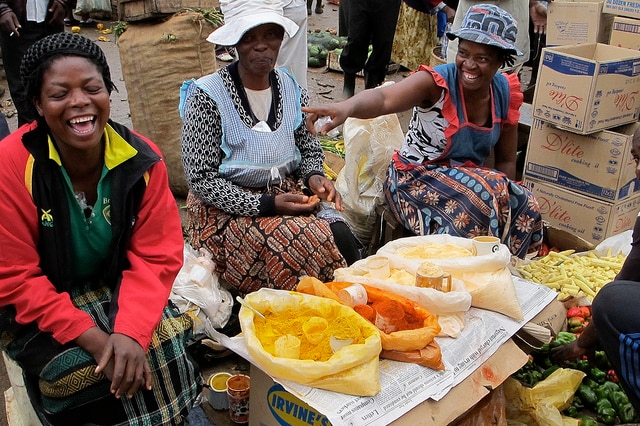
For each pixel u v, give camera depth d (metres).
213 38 2.96
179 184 4.59
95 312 2.16
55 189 2.01
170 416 2.18
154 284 2.13
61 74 1.88
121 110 6.07
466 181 3.35
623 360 2.37
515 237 3.51
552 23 4.99
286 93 3.20
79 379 2.00
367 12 6.12
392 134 3.95
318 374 2.09
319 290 2.47
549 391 2.71
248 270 3.01
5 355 2.43
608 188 3.85
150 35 4.28
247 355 2.27
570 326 3.16
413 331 2.28
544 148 4.06
